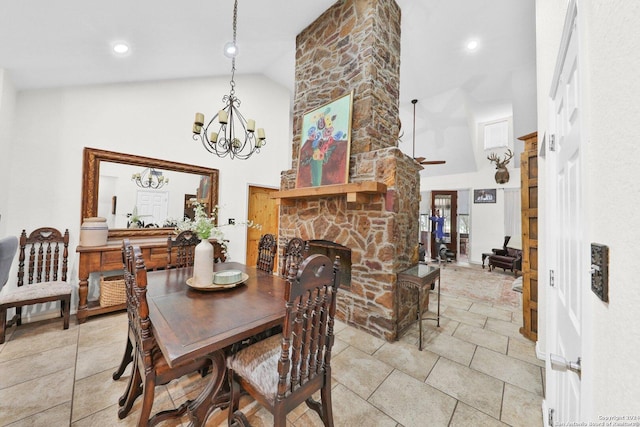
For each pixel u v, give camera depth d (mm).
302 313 1101
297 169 3461
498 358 2150
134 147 3283
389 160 2568
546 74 1752
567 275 1035
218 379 1325
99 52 2412
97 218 2773
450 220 7105
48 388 1688
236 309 1457
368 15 2840
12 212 2533
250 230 4684
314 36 3449
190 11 2309
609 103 524
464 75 4203
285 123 5168
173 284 1883
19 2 1616
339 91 3115
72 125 2855
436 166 6957
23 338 2311
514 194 6172
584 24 685
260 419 1514
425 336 2562
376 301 2605
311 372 1200
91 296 2996
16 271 2588
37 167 2660
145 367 1224
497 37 3283
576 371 768
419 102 5184
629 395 418
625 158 452
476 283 4660
